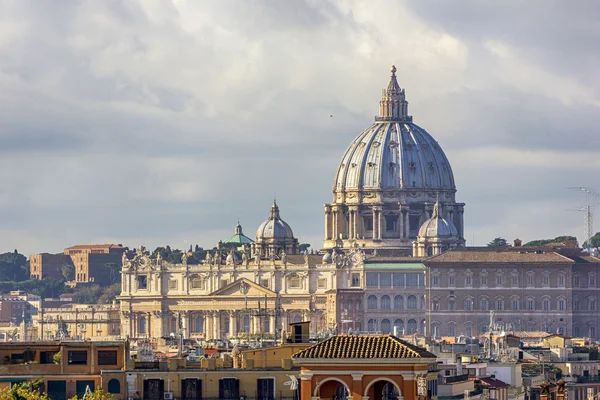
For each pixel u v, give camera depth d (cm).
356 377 19800
